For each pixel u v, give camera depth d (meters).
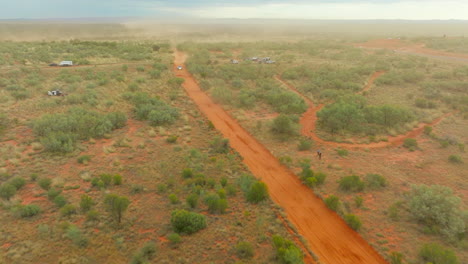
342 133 36.59
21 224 19.17
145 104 44.19
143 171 26.61
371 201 22.83
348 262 17.34
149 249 17.05
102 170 26.69
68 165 27.36
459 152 31.61
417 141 34.62
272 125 38.19
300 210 22.12
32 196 22.55
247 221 20.39
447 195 21.17
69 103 44.03
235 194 23.64
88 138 33.19
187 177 25.67
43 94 47.31
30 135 33.31
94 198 22.23
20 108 40.72
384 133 37.00
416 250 17.78
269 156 31.16
